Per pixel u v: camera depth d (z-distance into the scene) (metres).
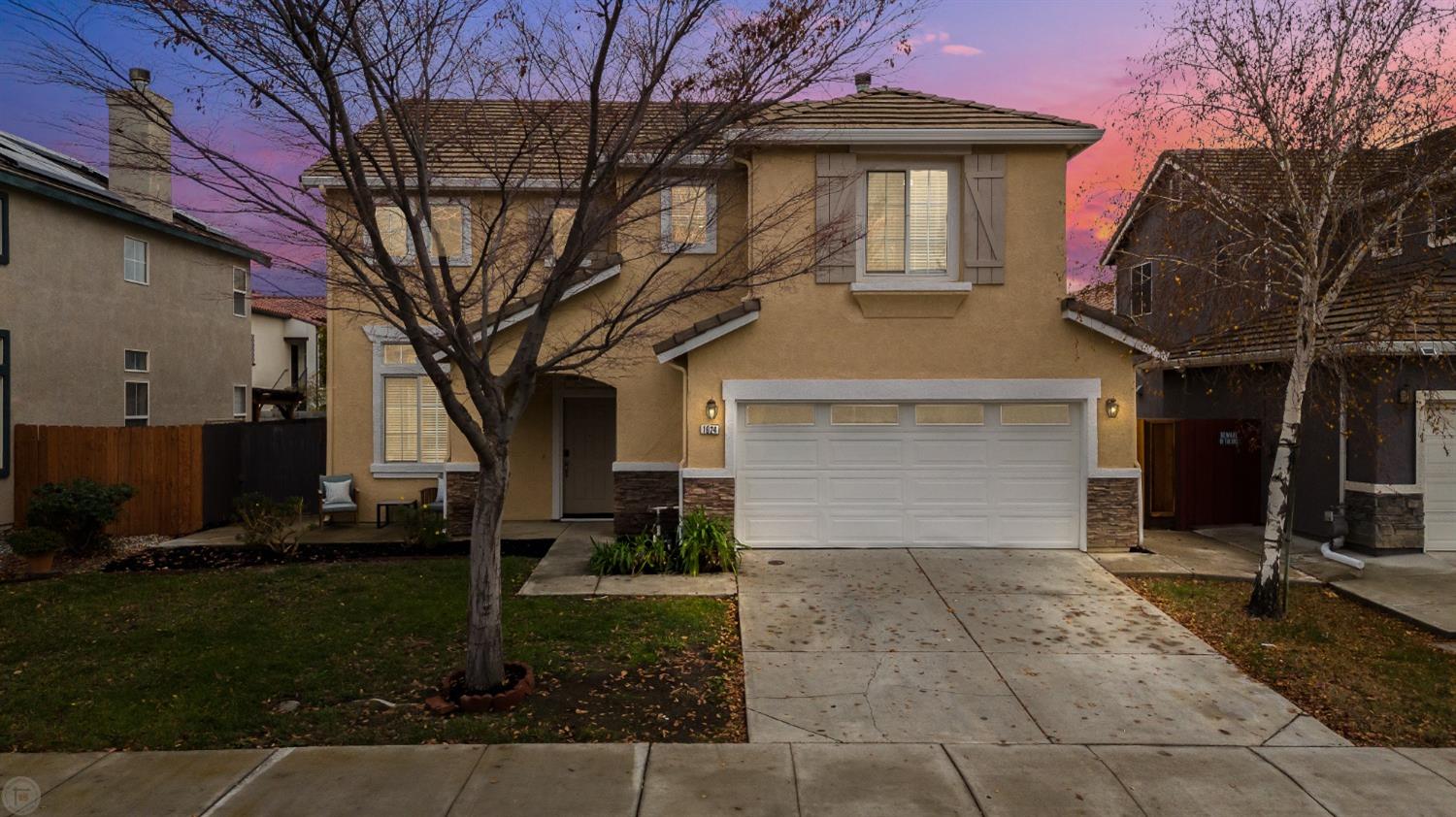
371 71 6.59
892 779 5.32
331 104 6.22
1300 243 9.38
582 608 8.80
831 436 11.62
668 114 8.14
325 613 8.52
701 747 5.74
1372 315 9.95
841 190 10.90
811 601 9.17
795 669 7.23
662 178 7.80
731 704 6.52
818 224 11.06
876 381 11.45
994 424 11.63
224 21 6.20
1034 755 5.70
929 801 5.03
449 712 6.20
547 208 9.41
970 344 11.46
